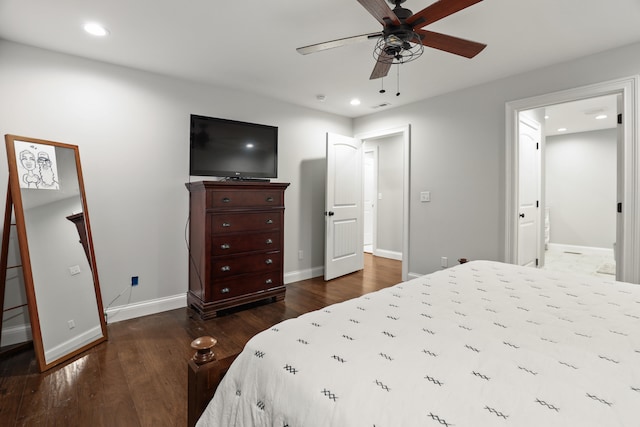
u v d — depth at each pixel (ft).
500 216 10.25
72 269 7.61
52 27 7.10
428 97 12.08
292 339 3.40
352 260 15.08
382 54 6.56
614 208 19.03
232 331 8.57
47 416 5.21
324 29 7.30
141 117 9.56
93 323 7.81
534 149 12.50
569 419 2.14
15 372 6.56
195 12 6.59
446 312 4.24
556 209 21.09
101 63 8.90
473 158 10.87
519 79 9.75
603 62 8.25
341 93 11.71
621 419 2.13
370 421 2.19
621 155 8.11
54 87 8.22
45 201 7.30
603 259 18.02
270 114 12.43
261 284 10.58
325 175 14.02
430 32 5.58
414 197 12.70
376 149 19.63
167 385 6.11
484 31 7.27
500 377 2.66
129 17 6.75
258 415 2.81
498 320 3.96
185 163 10.41
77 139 8.53
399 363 2.90
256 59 8.84
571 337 3.47
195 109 10.57
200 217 9.63
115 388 6.00
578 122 17.44
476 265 7.10
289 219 13.35
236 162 10.69
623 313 4.21
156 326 8.91
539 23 6.95
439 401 2.34
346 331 3.61
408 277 12.91
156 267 9.95
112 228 9.14
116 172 9.16
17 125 7.74
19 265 7.72
